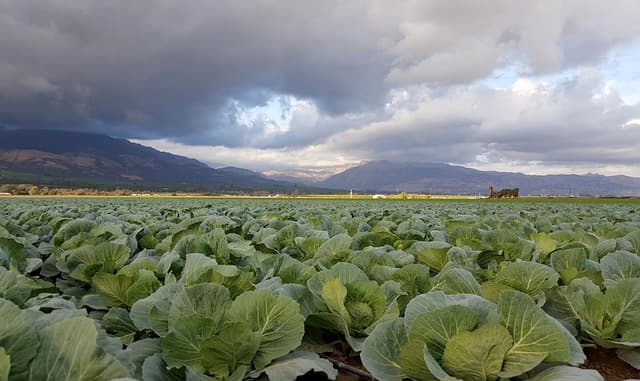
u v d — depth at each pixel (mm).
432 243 5398
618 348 3066
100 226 6844
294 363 2529
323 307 3273
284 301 2713
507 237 6070
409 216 11859
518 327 2311
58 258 5246
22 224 9555
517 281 3467
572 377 2109
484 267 5145
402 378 2391
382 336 2557
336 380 2926
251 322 2686
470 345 2145
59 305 2994
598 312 3102
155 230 8258
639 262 3982
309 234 6578
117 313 3391
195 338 2500
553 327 2232
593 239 6258
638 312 2957
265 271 4250
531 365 2240
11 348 1941
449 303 2699
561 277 4258
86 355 1937
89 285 4871
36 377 1923
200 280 3295
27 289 3025
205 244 4902
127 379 1759
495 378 2254
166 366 2479
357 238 6152
